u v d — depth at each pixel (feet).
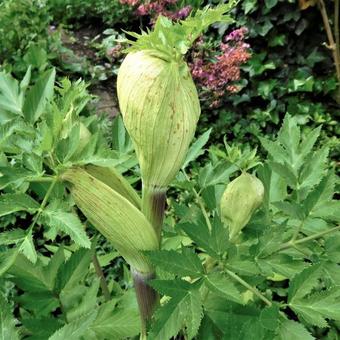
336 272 1.14
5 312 0.98
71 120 1.18
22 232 1.05
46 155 1.11
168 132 1.05
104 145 1.17
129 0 4.77
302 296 1.05
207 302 1.24
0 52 5.16
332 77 5.14
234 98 5.25
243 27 4.92
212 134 5.05
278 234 1.12
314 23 5.10
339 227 1.15
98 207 1.13
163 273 1.26
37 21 5.76
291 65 5.33
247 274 1.06
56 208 1.06
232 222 1.25
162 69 1.02
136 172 1.57
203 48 4.55
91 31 7.46
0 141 1.12
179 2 4.80
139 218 1.14
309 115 5.02
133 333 1.26
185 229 1.05
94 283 1.31
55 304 1.29
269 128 5.19
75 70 5.95
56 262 1.29
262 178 1.36
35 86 1.32
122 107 1.07
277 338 1.04
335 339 2.39
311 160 1.30
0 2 6.21
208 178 1.51
